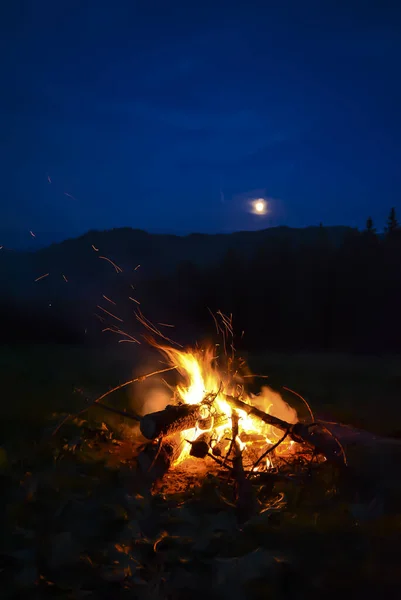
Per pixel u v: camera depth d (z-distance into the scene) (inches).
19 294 912.9
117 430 232.1
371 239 773.9
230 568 110.3
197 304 774.5
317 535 128.0
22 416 264.5
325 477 169.2
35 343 733.3
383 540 126.3
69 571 112.5
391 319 698.2
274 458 189.0
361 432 222.2
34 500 147.5
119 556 116.3
